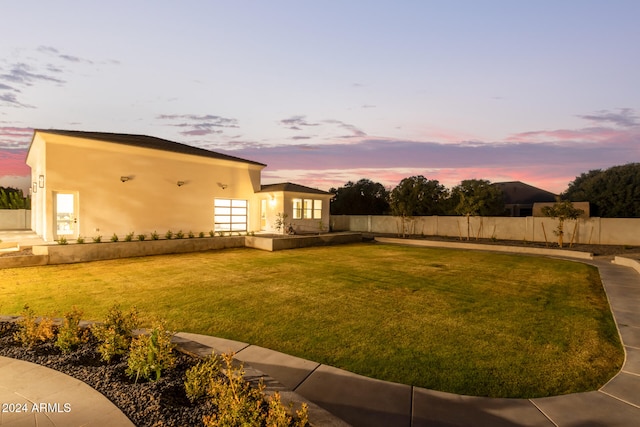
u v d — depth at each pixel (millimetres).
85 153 13734
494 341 4836
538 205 20844
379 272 10375
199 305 6516
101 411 2633
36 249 11188
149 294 7340
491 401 3246
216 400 2643
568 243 18156
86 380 3150
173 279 8992
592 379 3740
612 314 6156
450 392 3416
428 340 4840
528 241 19453
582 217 17891
